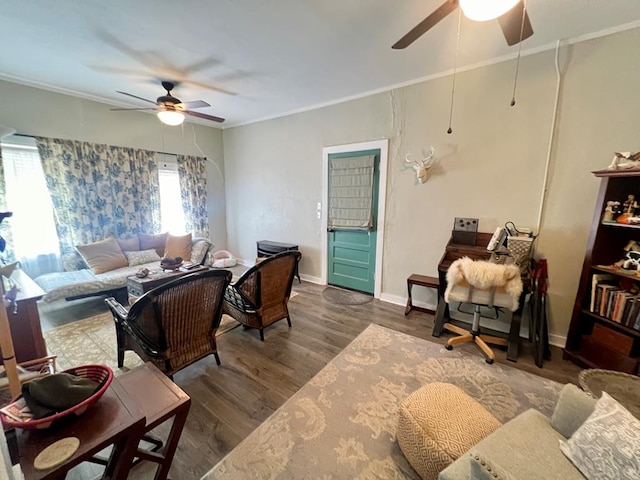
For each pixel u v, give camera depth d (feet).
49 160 11.11
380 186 11.57
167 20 6.57
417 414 4.38
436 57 8.41
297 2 5.90
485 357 7.78
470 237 9.53
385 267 12.04
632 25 6.68
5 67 9.29
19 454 2.80
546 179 8.20
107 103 12.71
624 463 2.77
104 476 3.62
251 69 9.22
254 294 8.20
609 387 4.53
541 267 7.90
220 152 17.97
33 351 6.49
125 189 13.47
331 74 9.66
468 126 9.29
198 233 16.98
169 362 6.37
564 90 7.69
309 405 5.96
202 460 4.73
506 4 4.07
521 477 3.01
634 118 6.91
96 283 10.38
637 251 6.61
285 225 15.58
